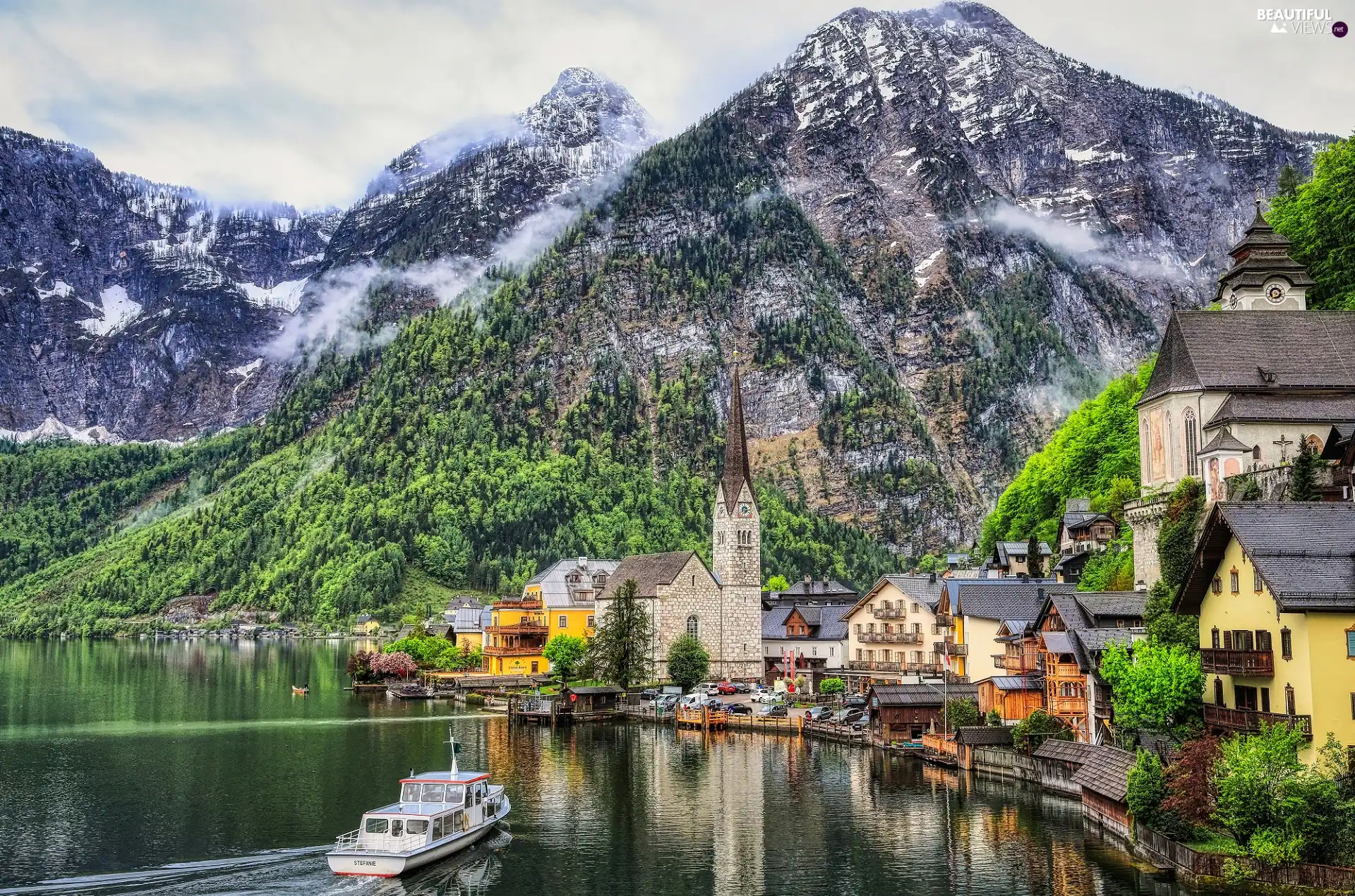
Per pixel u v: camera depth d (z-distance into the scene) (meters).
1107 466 191.00
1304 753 74.94
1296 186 181.75
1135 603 115.12
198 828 92.88
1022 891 75.75
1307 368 114.69
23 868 80.81
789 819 98.00
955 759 121.06
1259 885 69.94
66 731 149.88
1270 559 78.19
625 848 88.69
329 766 122.31
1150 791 80.06
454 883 79.50
